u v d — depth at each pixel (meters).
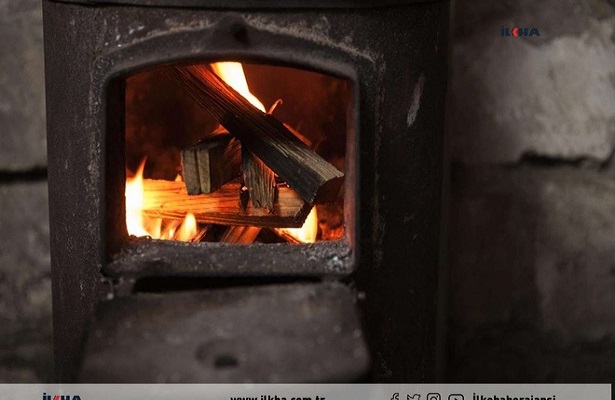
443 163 1.62
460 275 1.87
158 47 1.35
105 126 1.35
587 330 1.90
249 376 1.06
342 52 1.36
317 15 1.35
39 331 1.94
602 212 1.85
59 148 1.47
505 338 1.90
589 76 1.80
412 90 1.44
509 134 1.81
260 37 1.34
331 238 1.73
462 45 1.78
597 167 1.83
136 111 1.77
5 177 1.87
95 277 1.46
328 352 1.11
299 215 1.55
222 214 1.58
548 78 1.79
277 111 1.81
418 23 1.42
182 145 1.80
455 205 1.84
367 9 1.37
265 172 1.53
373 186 1.42
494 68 1.79
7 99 1.83
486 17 1.77
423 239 1.50
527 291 1.88
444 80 1.52
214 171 1.52
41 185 1.88
